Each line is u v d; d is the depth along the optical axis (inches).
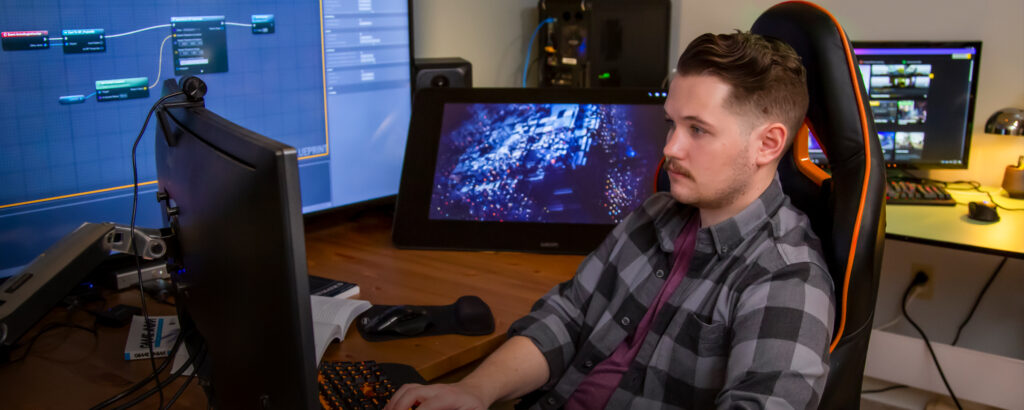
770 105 35.5
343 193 66.4
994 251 62.2
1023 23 78.3
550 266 59.0
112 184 53.6
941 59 80.6
